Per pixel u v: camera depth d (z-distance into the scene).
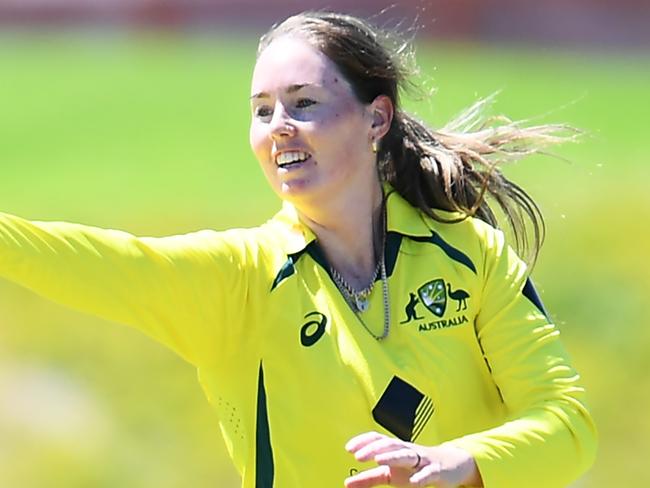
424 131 13.95
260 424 12.77
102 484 29.67
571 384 13.00
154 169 58.16
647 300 34.31
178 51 89.19
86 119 72.25
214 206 45.88
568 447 12.70
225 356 12.88
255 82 13.09
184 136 67.00
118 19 93.56
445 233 13.39
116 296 12.20
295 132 12.80
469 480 12.13
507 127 14.64
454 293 13.09
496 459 12.21
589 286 34.81
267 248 12.97
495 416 13.31
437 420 12.92
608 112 68.62
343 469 12.70
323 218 13.03
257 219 43.47
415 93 14.02
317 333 12.77
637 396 31.80
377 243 13.27
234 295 12.72
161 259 12.38
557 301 34.50
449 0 87.31
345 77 13.06
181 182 53.75
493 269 13.31
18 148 65.25
